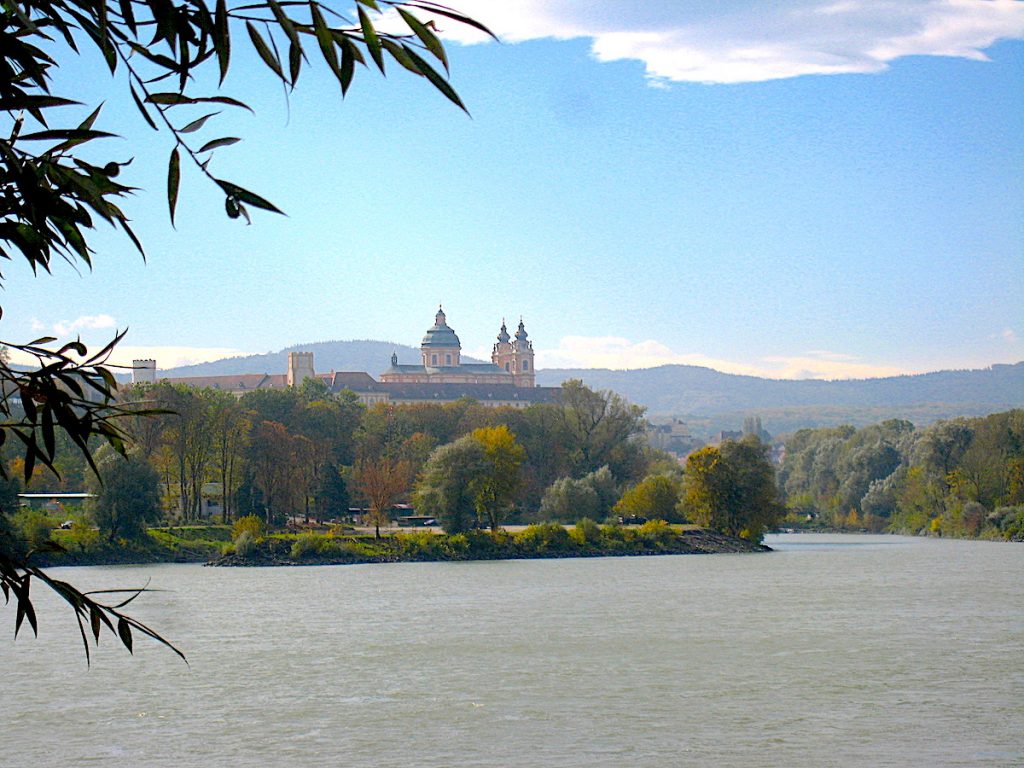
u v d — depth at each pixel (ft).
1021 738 171.94
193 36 29.45
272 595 363.97
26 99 30.71
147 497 483.10
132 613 315.78
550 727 180.34
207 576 431.43
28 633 266.36
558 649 250.78
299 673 223.92
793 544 650.43
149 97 30.45
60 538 465.06
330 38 28.32
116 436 33.78
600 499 653.71
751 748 167.22
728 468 587.27
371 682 214.90
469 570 465.47
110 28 29.76
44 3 30.19
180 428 536.83
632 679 215.72
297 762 161.89
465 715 188.55
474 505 562.25
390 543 529.04
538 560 527.40
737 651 245.86
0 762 162.30
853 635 267.80
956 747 167.43
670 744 169.78
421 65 28.30
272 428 585.63
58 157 32.68
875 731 176.35
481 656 242.58
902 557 520.42
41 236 32.96
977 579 403.95
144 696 202.59
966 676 216.13
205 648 254.27
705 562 501.97
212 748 169.37
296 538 512.22
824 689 205.57
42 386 33.09
